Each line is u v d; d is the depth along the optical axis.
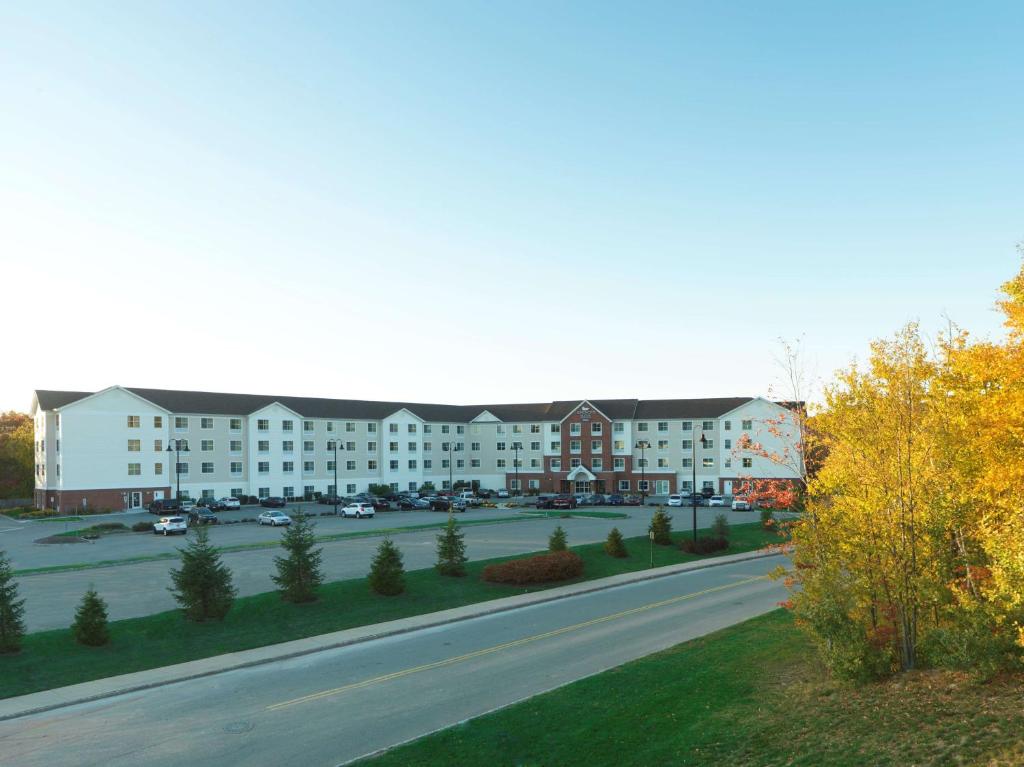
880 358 16.30
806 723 13.93
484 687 18.50
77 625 21.91
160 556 39.19
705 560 41.94
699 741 13.73
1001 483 14.73
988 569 14.91
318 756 14.22
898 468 15.45
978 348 15.98
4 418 111.12
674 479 92.69
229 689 18.75
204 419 79.56
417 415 98.25
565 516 66.25
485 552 40.97
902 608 15.93
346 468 90.69
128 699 18.02
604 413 96.25
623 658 20.92
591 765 13.10
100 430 72.75
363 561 37.12
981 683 14.27
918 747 11.89
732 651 20.75
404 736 15.22
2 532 56.59
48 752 14.64
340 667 20.72
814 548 17.20
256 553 40.25
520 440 100.81
